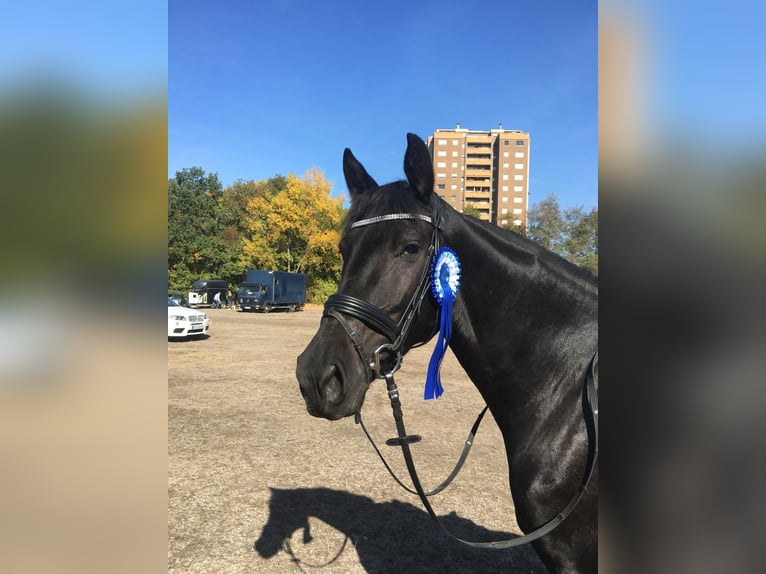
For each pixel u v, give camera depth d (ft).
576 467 4.72
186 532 10.82
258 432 18.43
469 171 288.30
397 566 9.68
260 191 173.37
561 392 5.11
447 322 4.95
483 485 13.91
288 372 30.76
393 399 5.08
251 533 10.82
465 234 5.38
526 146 278.26
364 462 15.51
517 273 5.39
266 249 124.26
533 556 10.27
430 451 16.75
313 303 127.03
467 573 9.52
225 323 68.95
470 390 27.25
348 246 5.16
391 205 5.05
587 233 117.50
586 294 5.37
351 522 11.48
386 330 4.84
